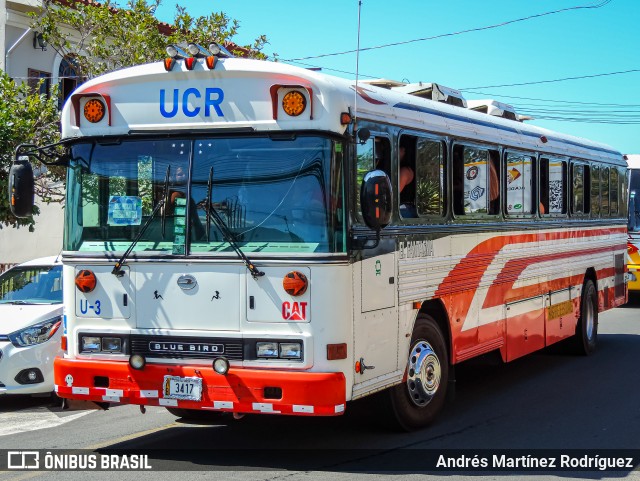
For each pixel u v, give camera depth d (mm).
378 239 6590
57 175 14523
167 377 6613
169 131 6785
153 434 8031
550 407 9172
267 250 6449
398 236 7379
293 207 6469
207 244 6621
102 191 7012
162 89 6844
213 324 6570
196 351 6602
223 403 6457
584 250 12680
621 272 14828
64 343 7145
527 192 10430
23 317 9625
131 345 6809
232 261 6508
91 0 18000
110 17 16203
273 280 6430
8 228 21609
